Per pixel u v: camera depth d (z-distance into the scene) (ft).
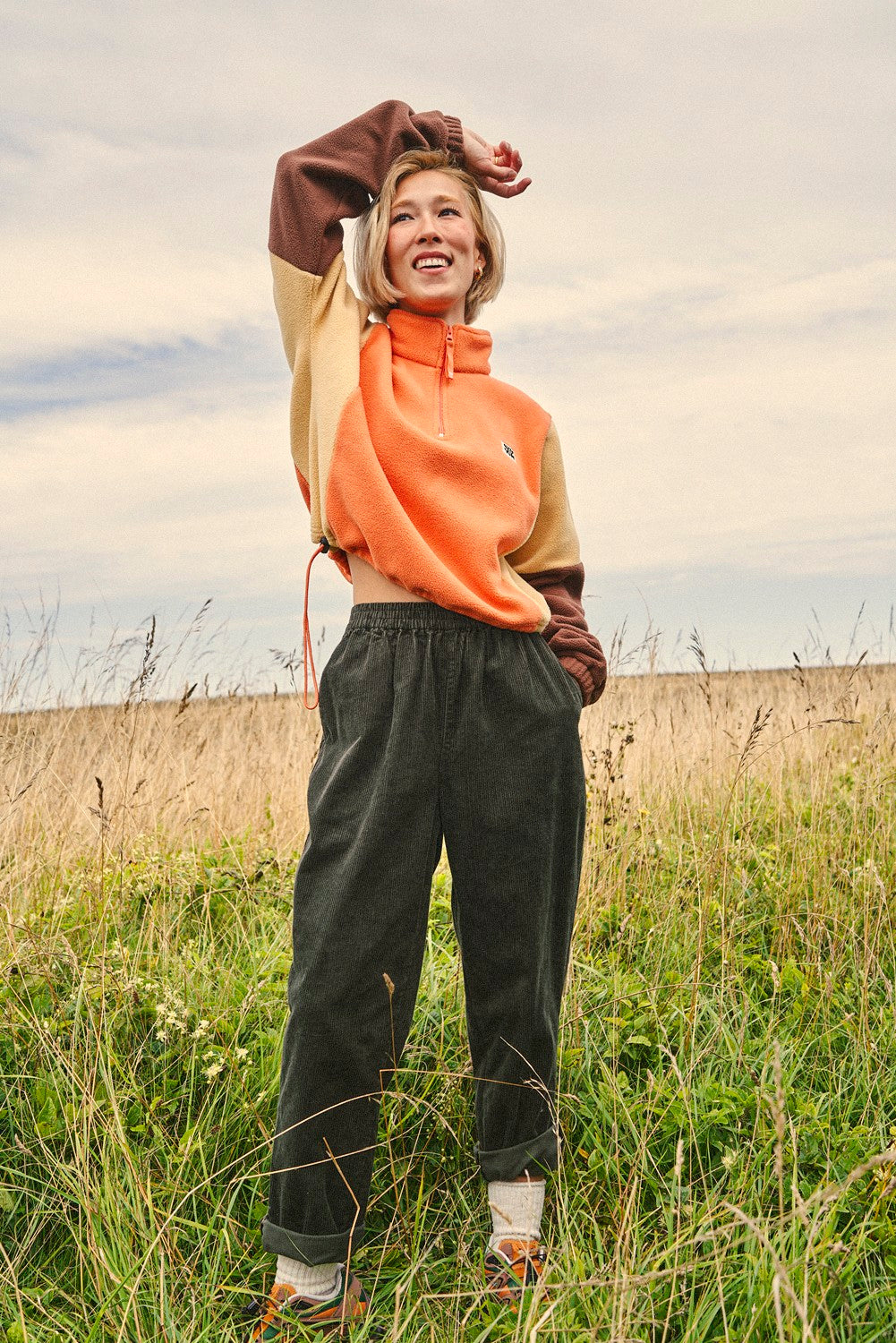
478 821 6.08
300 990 5.94
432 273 6.88
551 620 6.99
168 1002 7.89
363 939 5.87
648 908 10.44
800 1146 6.61
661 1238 6.06
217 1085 7.45
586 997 8.54
